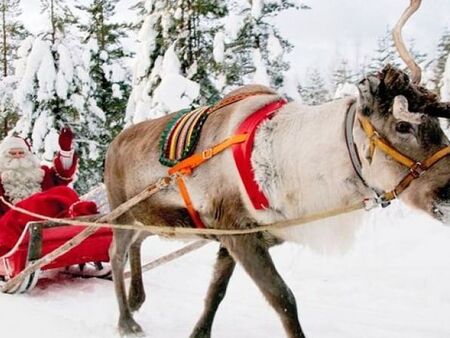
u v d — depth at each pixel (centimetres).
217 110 445
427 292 592
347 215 381
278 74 1376
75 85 1658
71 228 632
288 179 388
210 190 419
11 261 618
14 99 1627
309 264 724
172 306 579
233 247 406
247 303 584
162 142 462
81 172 1706
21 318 494
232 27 1347
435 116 335
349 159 365
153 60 1473
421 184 337
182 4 1445
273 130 400
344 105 379
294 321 390
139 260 550
